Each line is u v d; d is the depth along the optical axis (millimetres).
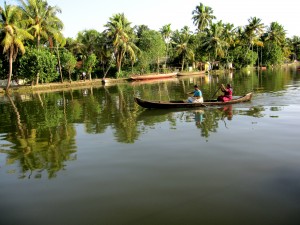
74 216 5902
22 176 8094
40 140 11883
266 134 10742
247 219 5508
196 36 67750
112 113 17219
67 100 26031
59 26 42125
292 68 72875
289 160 8117
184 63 69875
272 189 6547
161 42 57188
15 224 5777
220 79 44125
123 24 52312
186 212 5824
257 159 8320
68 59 45406
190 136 11047
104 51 54844
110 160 8891
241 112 15125
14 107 23359
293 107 15727
